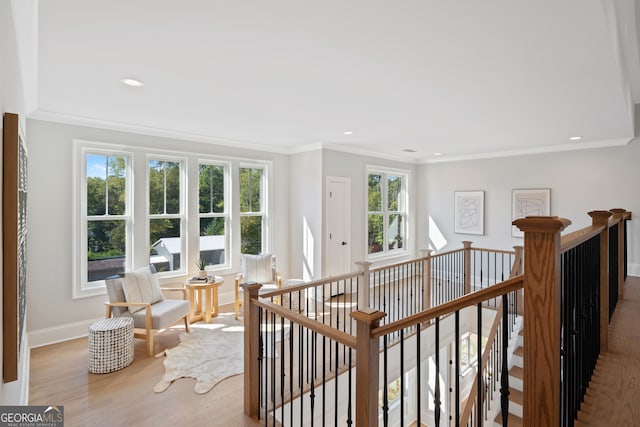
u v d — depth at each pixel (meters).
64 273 3.81
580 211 5.46
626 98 3.56
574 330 1.73
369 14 1.83
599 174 5.30
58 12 1.79
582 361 1.86
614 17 2.23
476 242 6.53
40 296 3.66
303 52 2.28
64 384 2.89
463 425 3.34
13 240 1.42
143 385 2.89
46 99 3.23
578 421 1.70
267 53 2.29
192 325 4.32
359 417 1.65
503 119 3.97
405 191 7.25
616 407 1.79
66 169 3.82
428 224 7.24
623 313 3.18
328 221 5.59
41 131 3.66
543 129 4.47
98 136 4.04
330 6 1.76
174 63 2.44
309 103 3.37
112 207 4.20
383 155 6.49
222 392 2.81
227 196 5.29
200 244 4.99
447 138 5.08
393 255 6.86
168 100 3.27
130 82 2.80
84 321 3.94
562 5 1.74
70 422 2.40
